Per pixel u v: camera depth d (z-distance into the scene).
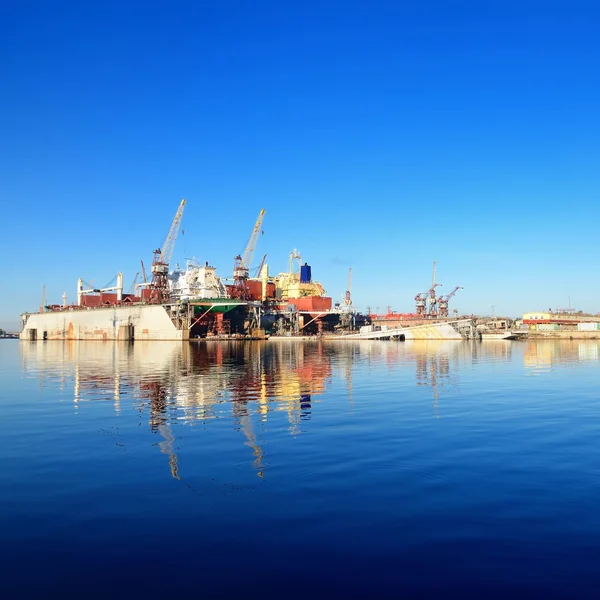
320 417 29.33
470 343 192.38
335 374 58.41
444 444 22.28
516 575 10.52
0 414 31.11
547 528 12.83
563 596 9.71
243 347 154.75
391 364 75.62
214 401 36.19
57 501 15.17
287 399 37.16
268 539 12.30
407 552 11.55
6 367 72.06
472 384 47.75
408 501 14.87
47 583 10.40
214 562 11.19
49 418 29.62
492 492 15.67
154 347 156.12
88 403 35.69
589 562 11.03
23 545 12.16
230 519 13.59
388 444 22.27
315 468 18.42
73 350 137.00
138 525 13.26
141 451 21.34
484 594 9.82
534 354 107.62
